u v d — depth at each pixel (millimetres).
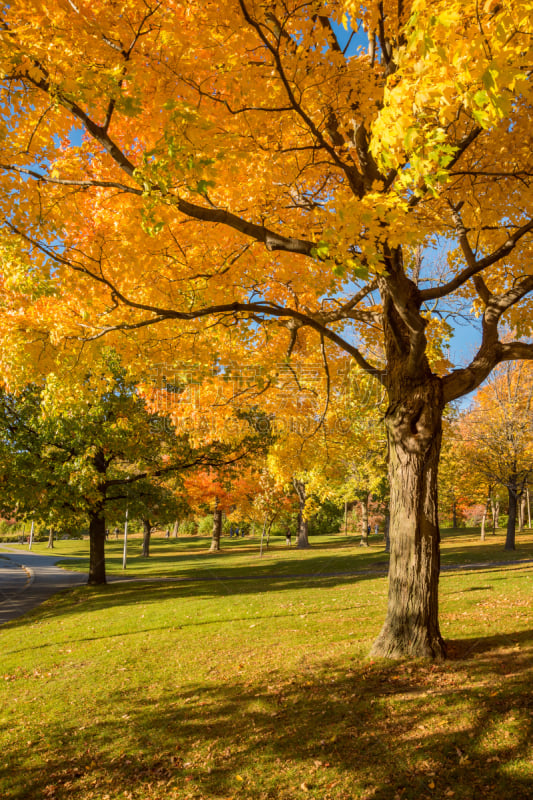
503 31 2768
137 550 46594
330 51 4777
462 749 4234
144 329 7062
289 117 5336
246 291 7418
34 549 49875
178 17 4664
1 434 17125
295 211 6855
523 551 22484
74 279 6082
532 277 6273
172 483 21531
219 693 6172
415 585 6203
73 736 5488
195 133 3955
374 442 18172
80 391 8125
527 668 5578
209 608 12273
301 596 13172
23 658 9211
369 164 5750
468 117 5570
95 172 6133
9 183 5297
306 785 4113
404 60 3197
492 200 6574
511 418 22266
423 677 5582
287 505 32969
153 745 5098
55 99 4273
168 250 6371
